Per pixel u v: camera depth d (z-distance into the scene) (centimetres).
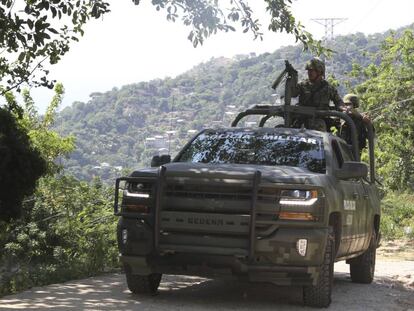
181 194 756
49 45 1248
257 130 915
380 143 2409
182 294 865
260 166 812
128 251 775
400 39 2538
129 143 16900
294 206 741
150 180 772
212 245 743
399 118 2411
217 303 804
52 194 1455
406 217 2470
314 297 791
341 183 860
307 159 857
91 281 998
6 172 948
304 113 1034
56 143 1703
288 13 1259
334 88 1104
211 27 1168
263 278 750
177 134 17000
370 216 1020
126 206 781
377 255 1648
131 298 823
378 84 2503
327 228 761
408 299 909
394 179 2391
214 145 895
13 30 1066
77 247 1359
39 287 921
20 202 986
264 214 744
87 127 18025
